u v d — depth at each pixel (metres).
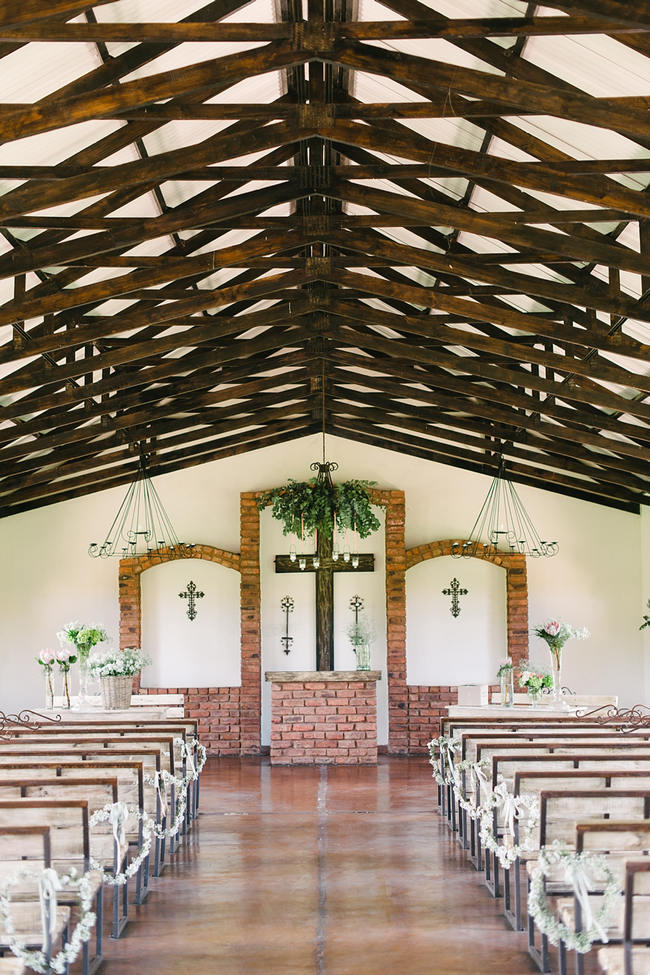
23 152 6.35
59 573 13.77
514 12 5.76
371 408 13.05
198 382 10.99
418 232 8.69
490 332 10.09
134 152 7.07
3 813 4.48
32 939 3.86
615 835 4.03
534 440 12.12
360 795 9.98
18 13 4.70
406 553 13.77
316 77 6.67
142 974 4.64
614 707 10.48
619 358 9.39
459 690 11.30
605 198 6.11
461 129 7.07
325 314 9.97
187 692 13.59
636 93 5.88
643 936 3.49
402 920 5.52
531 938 4.91
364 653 13.12
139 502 13.89
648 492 12.40
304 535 13.46
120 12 5.81
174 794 7.21
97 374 11.04
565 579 13.77
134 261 7.68
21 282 7.59
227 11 6.09
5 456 10.87
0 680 13.53
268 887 6.26
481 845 6.70
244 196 7.03
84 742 6.89
